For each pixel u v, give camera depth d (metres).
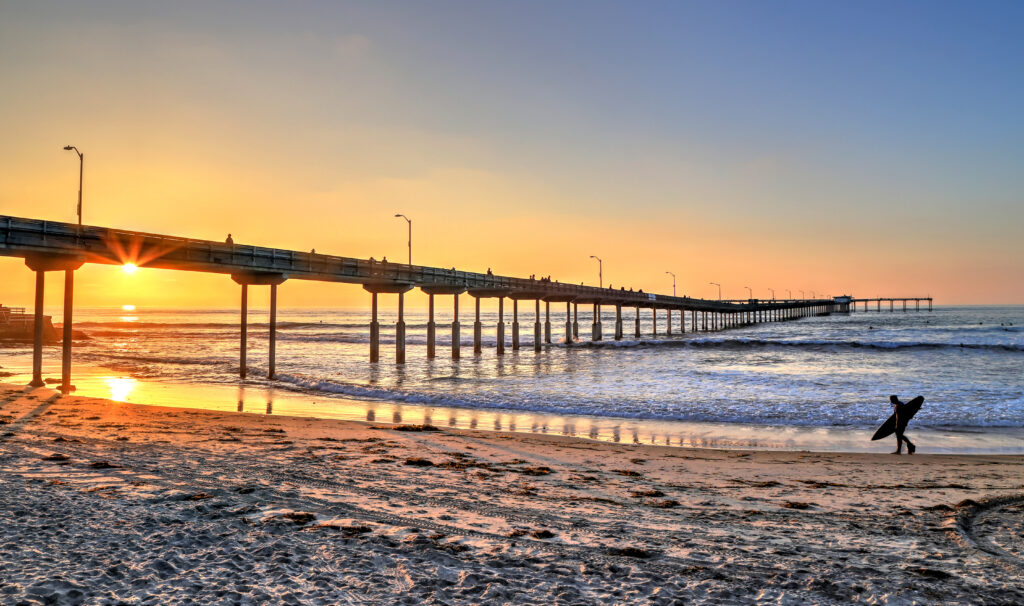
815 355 64.19
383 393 34.00
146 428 19.97
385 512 10.72
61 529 8.80
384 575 7.63
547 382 40.66
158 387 38.47
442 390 36.25
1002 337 92.94
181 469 13.65
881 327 145.00
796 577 8.01
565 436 21.94
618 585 7.59
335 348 85.88
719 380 41.09
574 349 84.06
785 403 30.27
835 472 16.48
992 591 7.72
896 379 40.94
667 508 11.88
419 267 59.69
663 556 8.76
